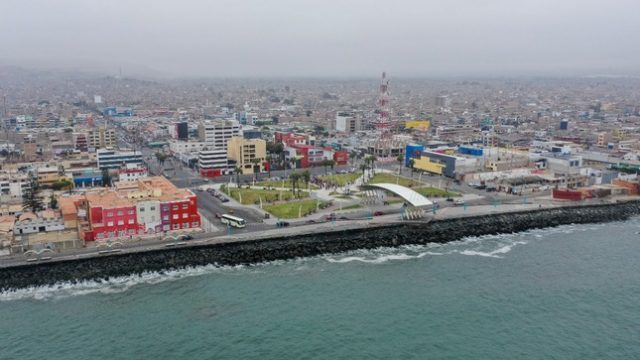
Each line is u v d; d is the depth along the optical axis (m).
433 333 155.12
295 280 192.00
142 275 193.62
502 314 167.50
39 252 197.12
